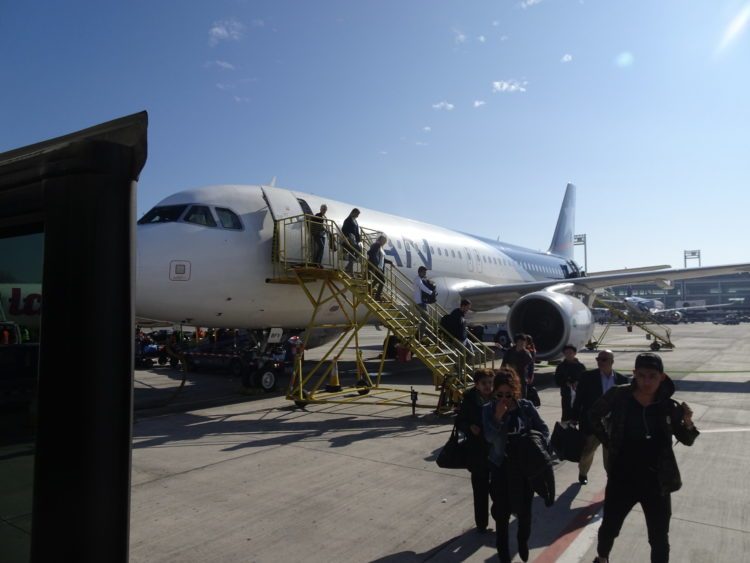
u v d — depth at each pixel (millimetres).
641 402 3301
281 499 4816
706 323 59281
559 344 11500
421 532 4133
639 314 25422
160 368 16766
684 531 4125
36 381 1564
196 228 9305
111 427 1446
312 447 6652
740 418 8125
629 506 3340
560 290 13578
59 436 1414
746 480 5320
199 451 6473
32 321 1571
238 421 8242
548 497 3531
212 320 9883
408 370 15414
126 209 1508
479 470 3945
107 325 1447
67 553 1394
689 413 3223
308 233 10422
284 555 3740
